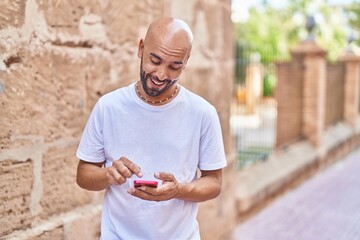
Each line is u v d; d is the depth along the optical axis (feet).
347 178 32.35
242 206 20.93
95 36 10.11
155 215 6.86
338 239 20.12
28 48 8.50
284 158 29.07
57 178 9.39
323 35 67.51
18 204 8.56
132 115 6.66
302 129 33.22
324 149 34.14
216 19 15.48
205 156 7.02
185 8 13.64
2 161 8.18
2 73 8.05
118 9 10.77
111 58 10.65
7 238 8.38
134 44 11.40
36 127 8.80
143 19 11.69
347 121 45.11
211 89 15.37
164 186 6.30
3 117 8.13
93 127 6.84
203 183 6.96
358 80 46.62
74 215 9.90
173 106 6.66
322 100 33.58
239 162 26.09
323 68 32.96
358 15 69.67
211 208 15.65
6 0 8.00
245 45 28.35
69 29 9.41
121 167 6.29
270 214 23.22
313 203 25.48
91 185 6.83
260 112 32.50
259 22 69.00
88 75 9.99
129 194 6.75
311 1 69.77
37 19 8.65
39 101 8.83
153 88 6.33
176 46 6.15
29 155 8.70
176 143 6.72
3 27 8.00
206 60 14.98
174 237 7.02
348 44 45.65
